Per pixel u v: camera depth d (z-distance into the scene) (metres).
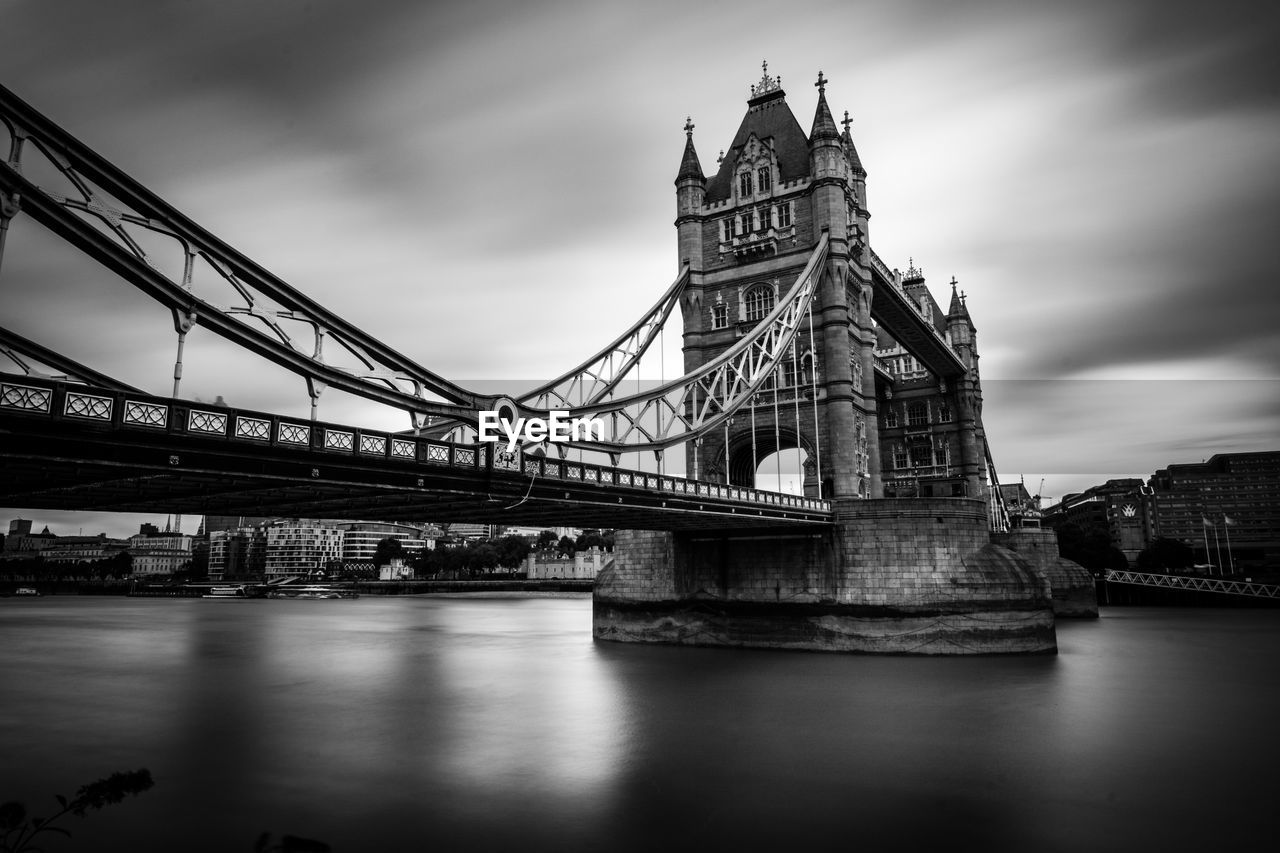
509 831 17.64
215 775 21.62
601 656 44.84
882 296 68.56
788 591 46.38
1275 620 72.06
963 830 18.02
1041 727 27.25
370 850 16.45
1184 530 183.62
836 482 53.94
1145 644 51.91
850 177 64.06
